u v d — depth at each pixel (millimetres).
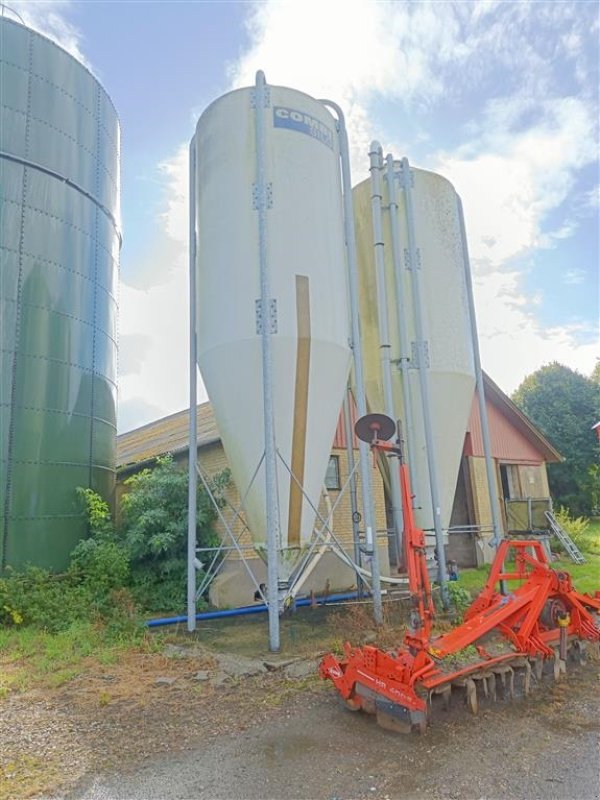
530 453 18938
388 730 4605
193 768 4020
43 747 4375
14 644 7332
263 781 3822
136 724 4797
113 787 3770
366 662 4926
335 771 3943
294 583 7953
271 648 6930
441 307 10320
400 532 9609
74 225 10758
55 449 9898
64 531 9836
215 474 10844
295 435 7949
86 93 11391
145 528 10211
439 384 10016
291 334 7805
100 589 9234
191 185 9484
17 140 10086
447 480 10078
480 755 4152
